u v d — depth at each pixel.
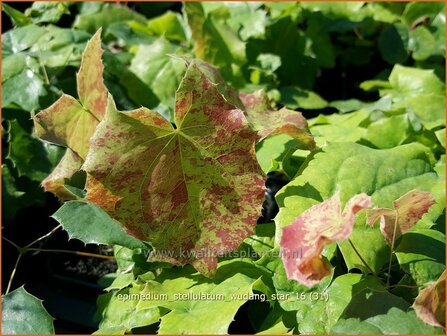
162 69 0.29
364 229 0.19
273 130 0.21
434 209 0.20
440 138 0.25
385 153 0.21
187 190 0.18
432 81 0.30
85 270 0.28
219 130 0.18
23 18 0.33
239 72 0.31
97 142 0.17
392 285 0.19
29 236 0.30
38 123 0.21
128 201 0.18
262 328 0.19
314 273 0.16
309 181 0.20
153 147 0.18
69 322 0.25
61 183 0.22
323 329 0.18
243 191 0.18
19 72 0.29
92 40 0.20
